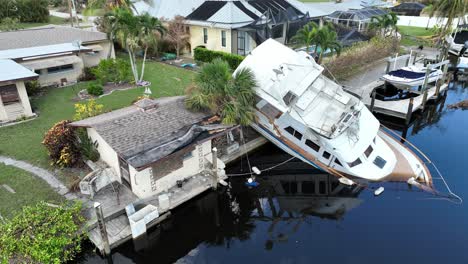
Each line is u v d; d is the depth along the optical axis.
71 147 17.09
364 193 16.75
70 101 24.69
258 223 15.46
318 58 32.53
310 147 18.19
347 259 13.03
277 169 19.12
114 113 18.88
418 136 23.16
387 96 27.94
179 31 36.69
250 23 35.03
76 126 16.92
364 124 18.39
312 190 17.47
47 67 26.28
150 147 15.09
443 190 16.86
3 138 19.56
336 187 17.64
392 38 39.06
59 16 60.59
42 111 23.03
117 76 27.89
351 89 28.09
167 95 25.58
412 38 47.59
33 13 53.06
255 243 14.24
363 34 38.56
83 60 30.45
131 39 26.11
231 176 18.55
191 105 18.28
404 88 27.19
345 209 15.95
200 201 16.61
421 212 15.39
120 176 16.05
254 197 17.22
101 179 15.72
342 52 33.28
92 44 31.00
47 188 15.45
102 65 27.56
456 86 33.72
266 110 18.47
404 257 12.97
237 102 18.19
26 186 15.52
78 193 15.29
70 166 16.98
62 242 12.39
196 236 14.80
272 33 35.03
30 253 11.83
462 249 13.28
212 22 35.41
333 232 14.56
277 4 40.56
